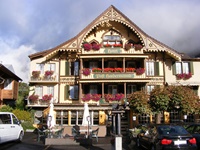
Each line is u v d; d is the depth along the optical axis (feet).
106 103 101.86
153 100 85.66
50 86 109.91
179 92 85.56
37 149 51.85
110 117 99.04
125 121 103.81
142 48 107.04
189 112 85.40
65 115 98.58
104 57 105.60
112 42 113.29
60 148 54.08
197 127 49.34
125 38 113.39
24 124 97.66
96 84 109.70
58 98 108.37
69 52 110.63
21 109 108.88
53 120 76.84
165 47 108.37
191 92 89.40
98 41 112.88
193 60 112.68
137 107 84.99
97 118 99.71
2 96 107.76
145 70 106.01
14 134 57.36
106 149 53.01
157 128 43.11
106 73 104.63
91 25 109.60
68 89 109.09
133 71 106.63
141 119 103.19
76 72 110.63
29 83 109.50
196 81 111.14
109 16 110.01
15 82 114.83
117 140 40.63
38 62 111.24
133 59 110.63
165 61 111.96
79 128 77.25
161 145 38.60
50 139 60.64
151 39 108.78
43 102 106.52
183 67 112.27
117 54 105.19
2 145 55.62
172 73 110.93
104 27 113.80
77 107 98.43
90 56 105.40
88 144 61.57
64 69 110.93
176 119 105.40
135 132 64.49
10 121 56.70
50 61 111.45
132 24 109.19
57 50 107.55
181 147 37.76
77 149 52.85
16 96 117.08
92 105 99.45
